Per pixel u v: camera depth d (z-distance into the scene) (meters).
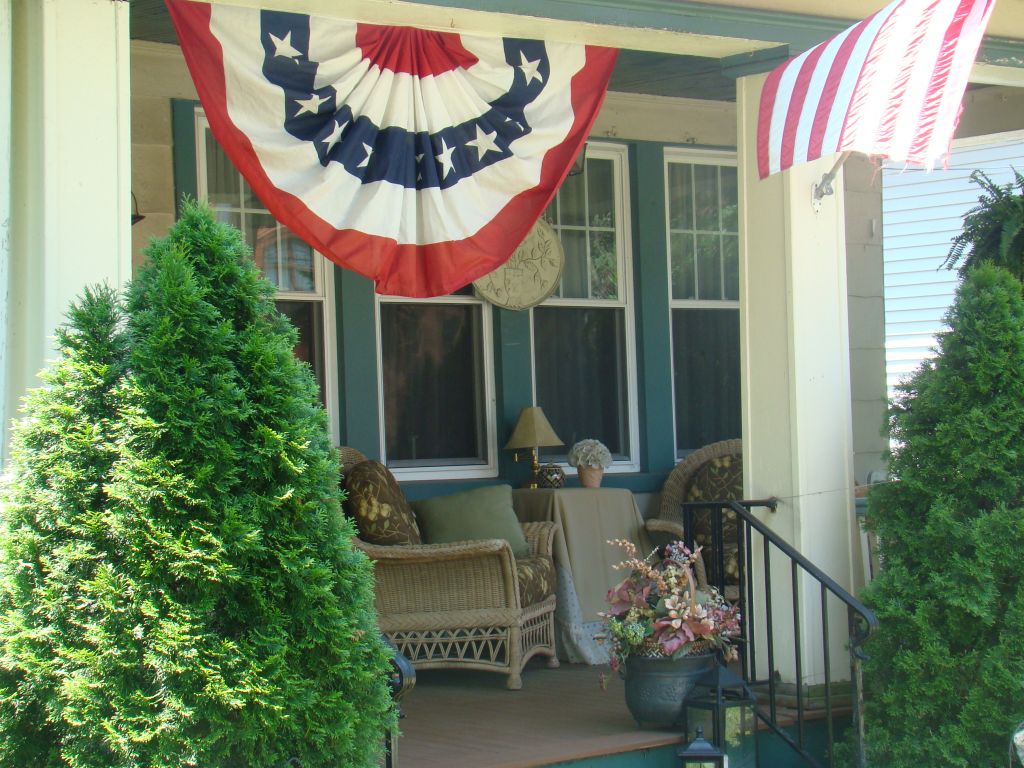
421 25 5.09
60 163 4.17
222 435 3.42
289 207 4.93
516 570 6.32
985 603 4.93
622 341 7.85
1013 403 5.05
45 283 4.13
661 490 7.75
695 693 5.16
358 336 7.02
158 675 3.36
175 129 6.60
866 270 7.95
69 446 3.38
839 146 4.56
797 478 5.57
